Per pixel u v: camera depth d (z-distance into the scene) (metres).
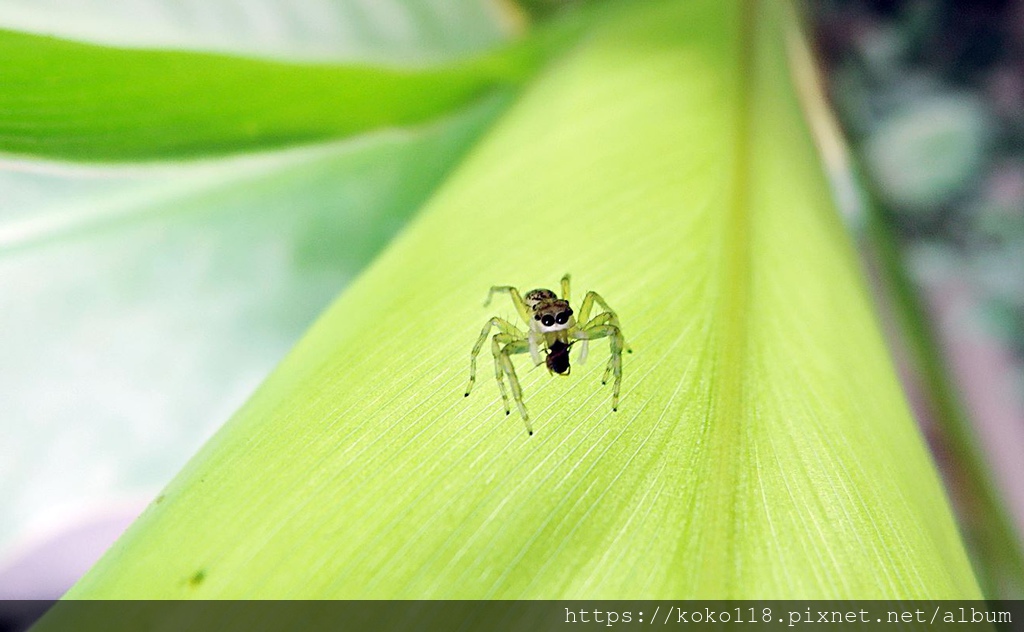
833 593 0.14
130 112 0.16
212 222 0.19
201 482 0.15
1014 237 0.25
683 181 0.16
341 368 0.15
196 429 0.18
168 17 0.18
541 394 0.15
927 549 0.15
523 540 0.14
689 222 0.16
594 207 0.16
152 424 0.18
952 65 0.28
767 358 0.15
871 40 0.29
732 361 0.15
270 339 0.19
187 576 0.14
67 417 0.18
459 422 0.15
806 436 0.15
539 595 0.14
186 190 0.19
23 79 0.16
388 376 0.15
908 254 0.25
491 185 0.17
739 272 0.16
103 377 0.18
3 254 0.18
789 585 0.14
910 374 0.20
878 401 0.16
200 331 0.19
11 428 0.18
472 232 0.16
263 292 0.19
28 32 0.16
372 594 0.14
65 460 0.18
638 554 0.14
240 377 0.19
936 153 0.27
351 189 0.19
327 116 0.18
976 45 0.28
